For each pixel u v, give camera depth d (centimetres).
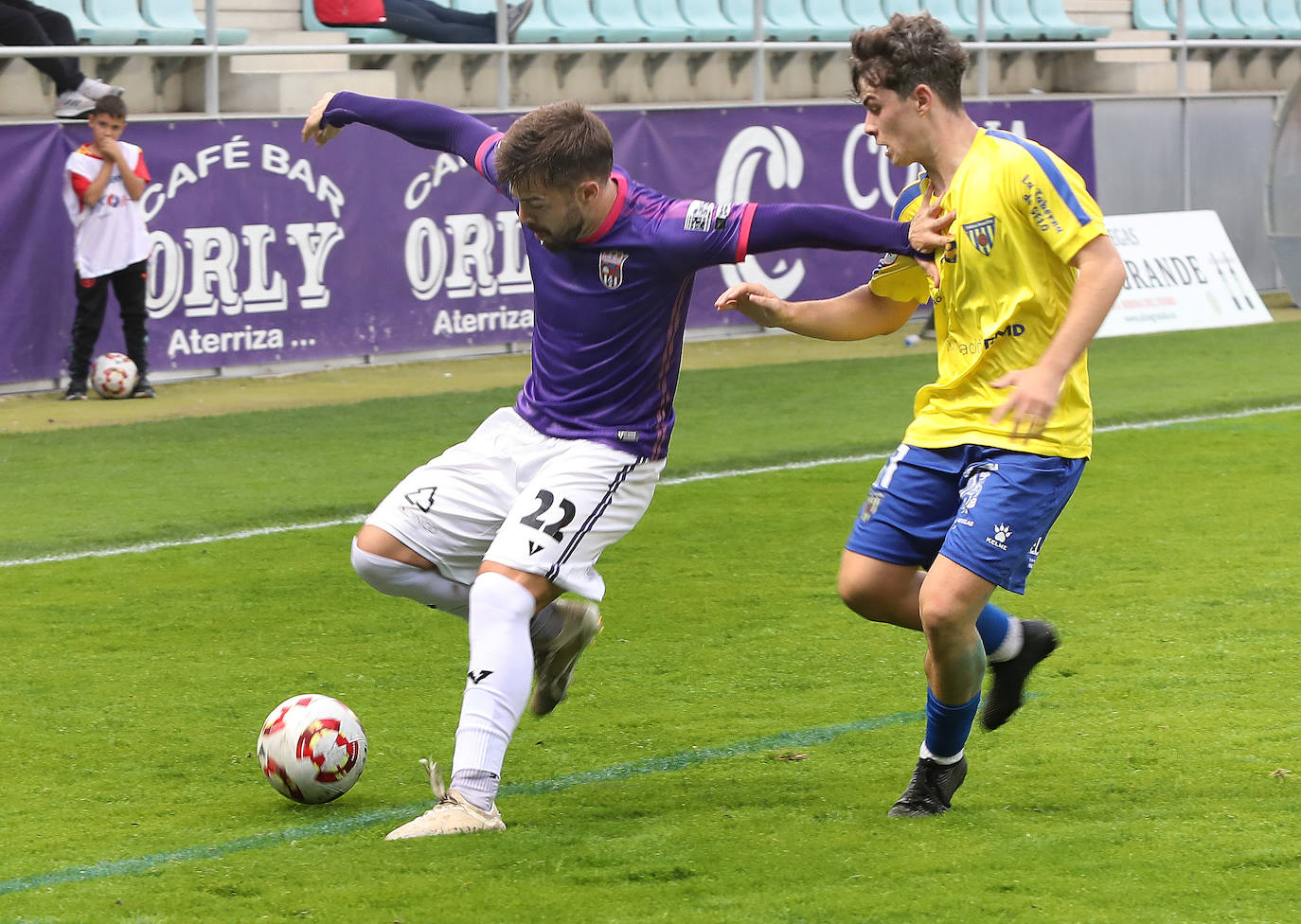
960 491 1223
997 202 1181
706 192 4494
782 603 2005
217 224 3803
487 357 4300
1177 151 5322
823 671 1719
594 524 1262
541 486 1262
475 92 4691
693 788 1346
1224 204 5453
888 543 1262
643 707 1597
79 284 3569
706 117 4475
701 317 4628
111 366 3600
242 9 4494
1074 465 1216
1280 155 5122
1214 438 3088
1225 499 2555
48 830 1252
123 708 1605
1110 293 1138
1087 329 1130
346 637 1873
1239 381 3797
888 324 1341
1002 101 4916
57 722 1558
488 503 1304
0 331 3553
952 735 1240
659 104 5006
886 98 1221
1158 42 5550
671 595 2048
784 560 2234
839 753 1444
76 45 3975
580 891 1089
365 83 4366
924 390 1259
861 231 1214
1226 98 5403
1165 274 4772
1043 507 1200
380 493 2689
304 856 1172
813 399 3631
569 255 1244
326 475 2830
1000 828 1215
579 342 1266
